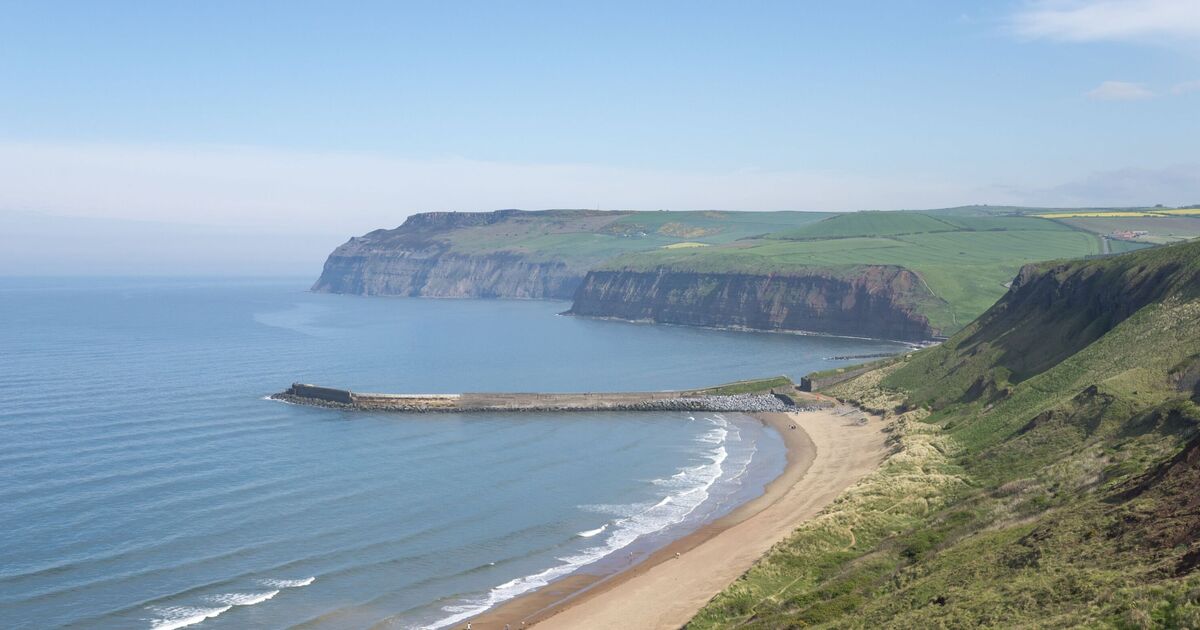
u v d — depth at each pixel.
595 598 65.12
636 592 65.62
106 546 76.50
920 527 63.84
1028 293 133.12
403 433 128.62
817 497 87.19
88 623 60.91
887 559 56.88
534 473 104.25
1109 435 69.19
